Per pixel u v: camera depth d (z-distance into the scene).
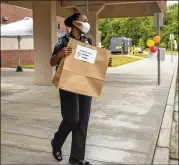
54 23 12.09
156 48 12.50
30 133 5.47
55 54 3.70
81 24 3.67
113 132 5.59
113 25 44.50
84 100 3.82
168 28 54.81
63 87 3.47
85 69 3.55
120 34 45.44
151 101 8.62
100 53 3.61
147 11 19.30
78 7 16.36
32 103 8.19
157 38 12.10
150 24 45.72
